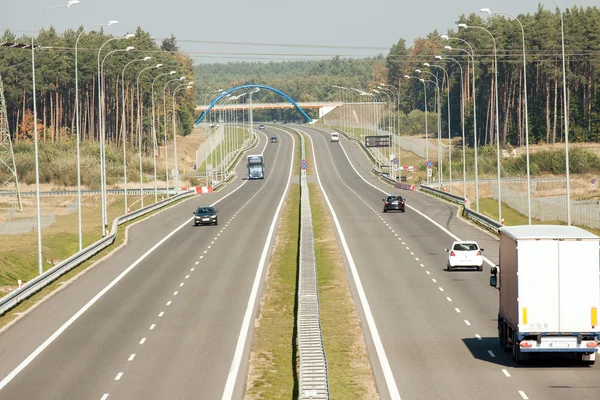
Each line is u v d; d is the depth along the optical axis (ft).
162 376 218.59
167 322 290.35
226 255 454.81
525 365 222.48
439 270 394.52
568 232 225.56
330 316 296.51
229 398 197.47
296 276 384.68
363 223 598.34
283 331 274.57
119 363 233.35
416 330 269.23
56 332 279.08
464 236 519.60
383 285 356.18
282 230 562.66
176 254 465.88
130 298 339.77
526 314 215.72
